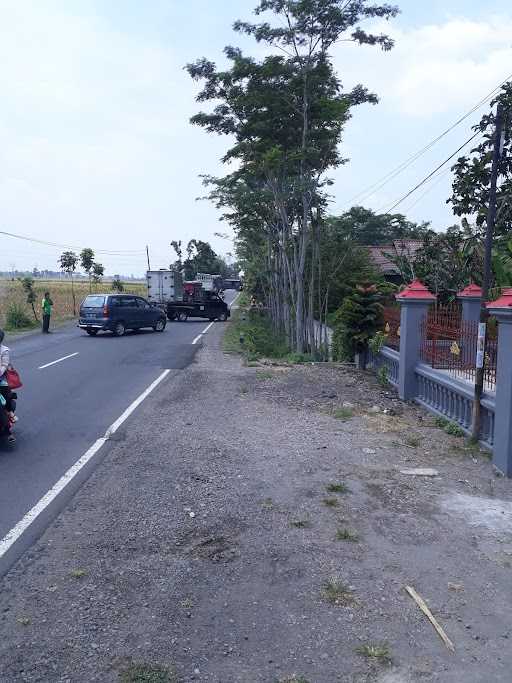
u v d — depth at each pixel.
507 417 6.82
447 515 5.73
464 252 16.11
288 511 5.71
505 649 3.70
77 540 5.05
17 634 3.71
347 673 3.44
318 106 17.64
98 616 3.92
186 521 5.45
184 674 3.38
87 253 40.50
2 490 6.23
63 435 8.38
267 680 3.36
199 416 9.51
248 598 4.19
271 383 12.55
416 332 11.10
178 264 62.53
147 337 23.70
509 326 6.80
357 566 4.69
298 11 16.36
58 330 26.97
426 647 3.70
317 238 20.44
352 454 7.58
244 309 44.59
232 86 18.47
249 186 22.89
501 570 4.69
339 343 16.34
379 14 16.50
